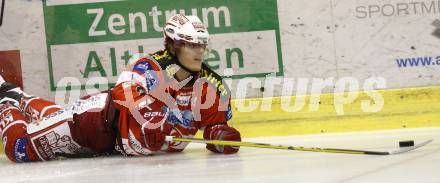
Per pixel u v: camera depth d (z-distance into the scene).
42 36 12.13
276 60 12.15
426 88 12.07
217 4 12.11
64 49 12.16
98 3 12.12
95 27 12.14
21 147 9.58
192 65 9.21
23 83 12.17
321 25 12.12
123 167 8.58
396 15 12.13
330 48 12.14
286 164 7.97
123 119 9.05
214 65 12.15
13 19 12.10
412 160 7.71
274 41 12.13
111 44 12.16
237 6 12.12
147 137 8.86
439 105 12.04
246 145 8.63
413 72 12.16
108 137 9.41
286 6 12.10
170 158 9.27
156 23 12.14
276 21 12.12
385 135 11.06
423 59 12.13
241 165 8.13
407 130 11.68
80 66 12.19
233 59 12.14
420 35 12.12
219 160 8.77
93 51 12.17
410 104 12.06
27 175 8.38
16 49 12.13
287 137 11.70
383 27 12.12
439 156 7.92
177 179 7.27
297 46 12.13
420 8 12.12
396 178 6.40
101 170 8.42
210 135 9.48
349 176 6.76
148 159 9.26
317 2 12.11
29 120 10.49
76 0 12.11
